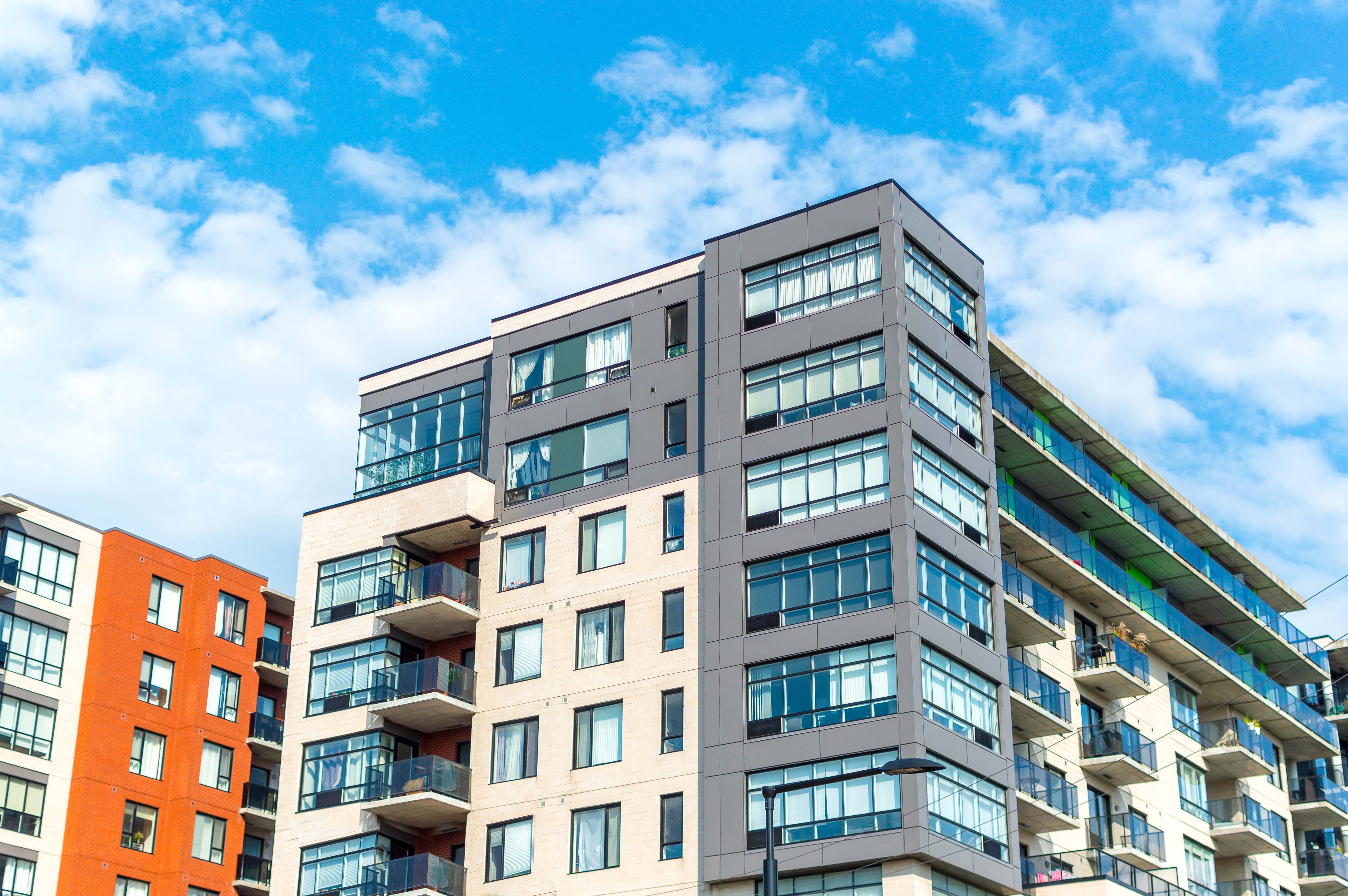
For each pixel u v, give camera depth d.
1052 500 59.00
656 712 47.88
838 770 44.09
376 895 48.97
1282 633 72.12
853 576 46.00
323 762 52.56
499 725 50.88
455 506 53.78
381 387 60.03
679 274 53.62
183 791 69.44
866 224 49.88
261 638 75.38
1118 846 53.50
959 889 43.91
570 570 51.59
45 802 64.69
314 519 57.09
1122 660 56.31
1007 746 46.88
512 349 56.41
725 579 48.06
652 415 52.12
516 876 48.41
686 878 45.28
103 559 70.06
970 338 51.78
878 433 47.16
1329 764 74.12
